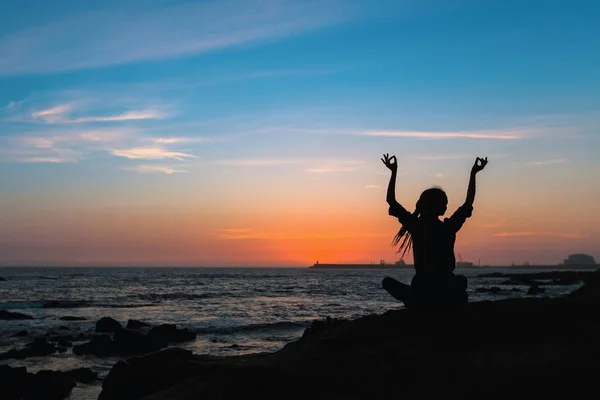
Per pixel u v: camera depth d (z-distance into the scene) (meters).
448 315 6.46
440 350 5.58
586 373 4.84
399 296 6.88
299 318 32.47
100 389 14.56
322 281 104.62
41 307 39.78
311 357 5.98
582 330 5.54
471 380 5.04
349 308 39.78
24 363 18.47
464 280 6.59
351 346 6.07
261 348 21.27
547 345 5.35
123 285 73.31
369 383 5.34
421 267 6.57
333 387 5.39
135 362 9.71
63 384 14.16
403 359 5.52
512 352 5.32
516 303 6.65
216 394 5.67
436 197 6.56
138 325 27.47
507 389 4.85
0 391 13.29
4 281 81.31
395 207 6.76
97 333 25.62
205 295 53.91
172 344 22.30
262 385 5.60
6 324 29.02
